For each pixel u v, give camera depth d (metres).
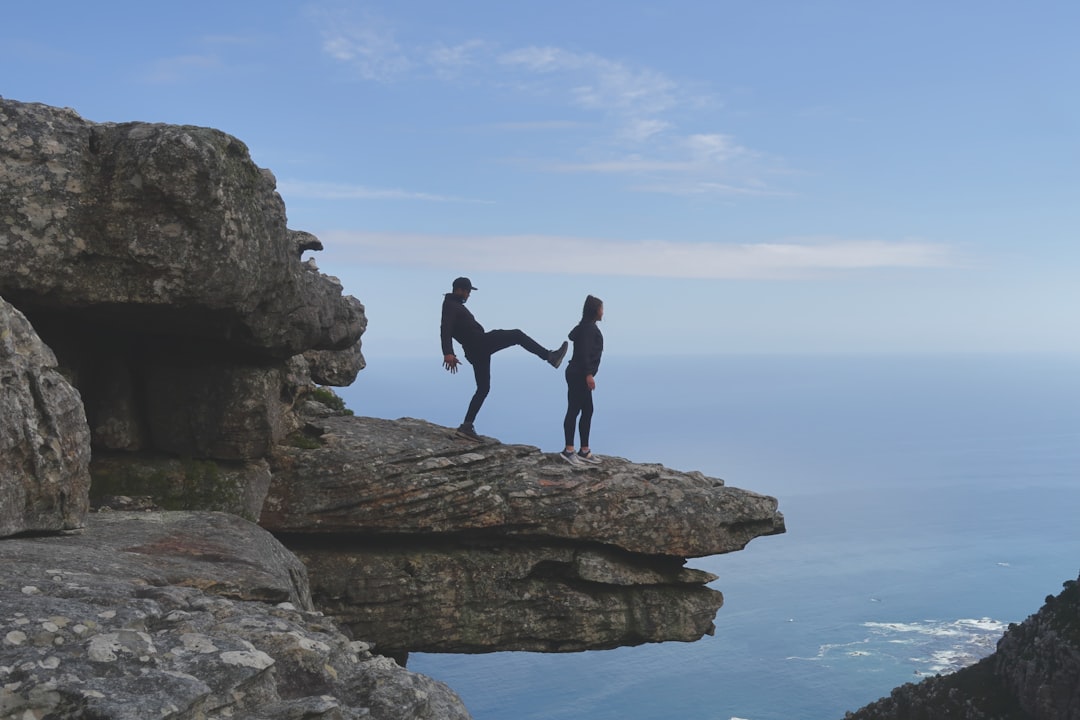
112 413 13.05
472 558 16.06
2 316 7.85
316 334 14.98
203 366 13.58
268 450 14.35
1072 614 92.19
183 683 4.23
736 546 17.17
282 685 5.16
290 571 10.55
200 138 11.11
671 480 17.27
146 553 8.31
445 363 16.39
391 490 15.21
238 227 11.63
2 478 7.49
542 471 16.59
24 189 10.62
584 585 16.81
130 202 11.02
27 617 4.59
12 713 3.74
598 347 16.95
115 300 11.13
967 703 96.62
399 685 5.47
